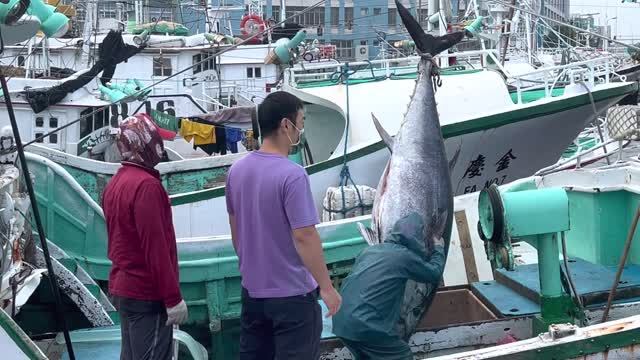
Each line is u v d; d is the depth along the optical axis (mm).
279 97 3199
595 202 5238
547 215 3984
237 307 6090
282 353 3184
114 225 3260
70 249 6316
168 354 3328
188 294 6070
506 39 17484
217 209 7406
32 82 11109
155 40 15516
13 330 2850
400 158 4254
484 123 7660
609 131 5223
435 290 3994
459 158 7820
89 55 14969
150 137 3250
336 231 6176
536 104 7816
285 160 3170
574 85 8172
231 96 16656
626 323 3627
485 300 4801
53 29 4402
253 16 18844
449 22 9641
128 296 3256
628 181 5355
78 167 8828
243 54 16922
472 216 6129
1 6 3436
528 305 4578
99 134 10820
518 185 6059
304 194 3090
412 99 4438
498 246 4055
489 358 3457
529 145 8047
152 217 3139
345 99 8109
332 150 9375
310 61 13875
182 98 14523
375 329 3391
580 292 4492
